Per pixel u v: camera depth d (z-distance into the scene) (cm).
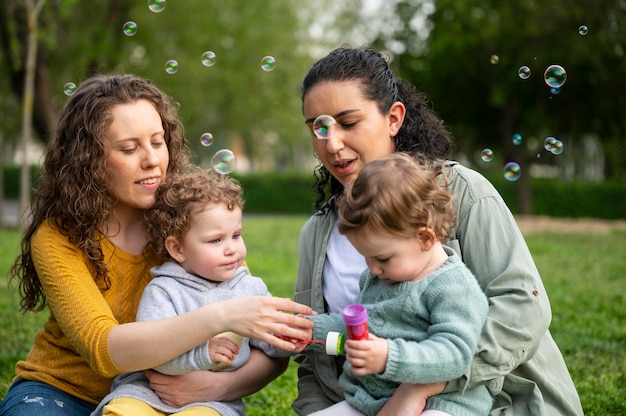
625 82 1166
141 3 1308
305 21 1823
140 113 214
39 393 209
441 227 183
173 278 215
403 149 218
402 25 1302
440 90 1350
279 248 883
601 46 1118
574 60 1155
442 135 226
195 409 199
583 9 1118
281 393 338
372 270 188
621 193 1739
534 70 1196
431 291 182
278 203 2205
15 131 1634
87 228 212
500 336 180
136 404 197
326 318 200
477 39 1204
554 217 1769
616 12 1110
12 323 452
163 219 214
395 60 1326
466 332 173
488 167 1945
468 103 1380
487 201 200
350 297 212
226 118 1948
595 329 440
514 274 188
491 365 180
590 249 846
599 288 576
